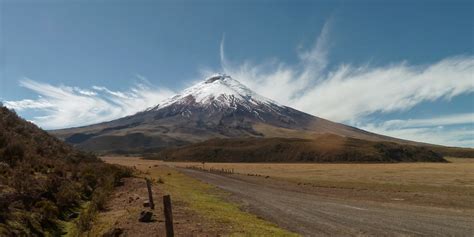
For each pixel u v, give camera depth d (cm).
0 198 1644
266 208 2927
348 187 4788
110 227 1761
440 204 3161
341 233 1945
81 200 2503
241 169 11438
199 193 3931
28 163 2481
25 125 3669
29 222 1617
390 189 4472
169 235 1320
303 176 7562
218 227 1903
